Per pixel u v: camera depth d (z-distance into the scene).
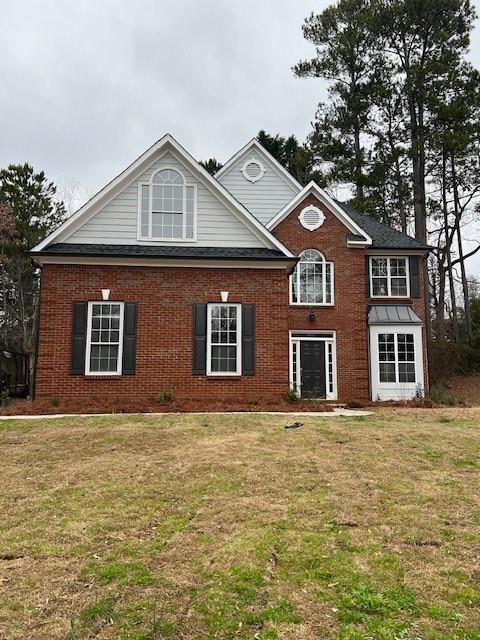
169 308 15.96
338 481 7.29
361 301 21.16
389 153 34.12
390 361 20.69
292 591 4.32
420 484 7.15
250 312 16.19
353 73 36.09
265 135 38.38
